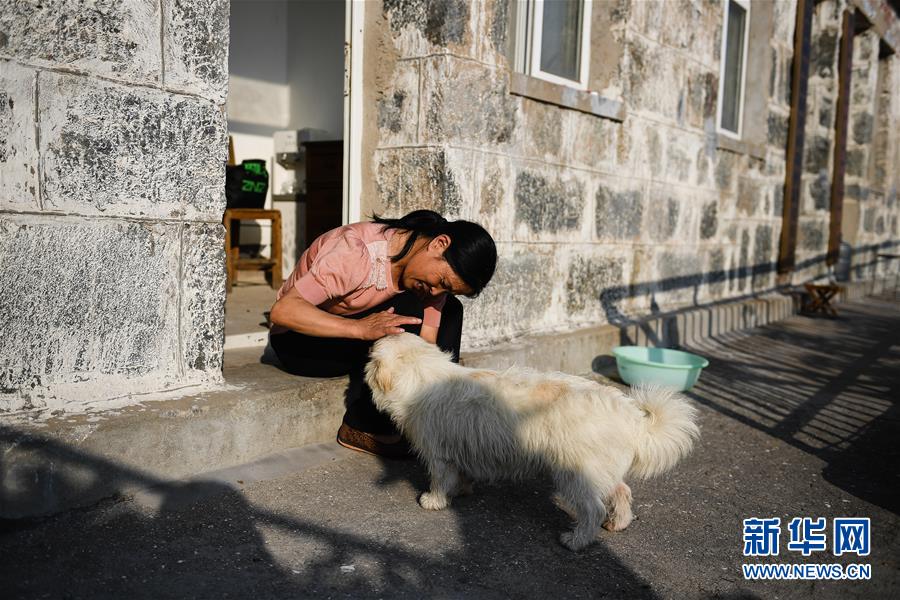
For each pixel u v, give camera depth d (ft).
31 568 6.96
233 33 23.36
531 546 8.30
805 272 33.55
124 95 8.45
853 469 11.49
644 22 18.42
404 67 13.20
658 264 20.71
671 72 19.97
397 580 7.32
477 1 13.21
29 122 7.72
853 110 38.55
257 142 24.68
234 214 20.04
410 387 8.76
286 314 8.84
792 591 7.68
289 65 25.22
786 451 12.25
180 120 9.00
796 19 27.91
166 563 7.30
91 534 7.68
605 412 8.13
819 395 16.16
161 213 8.94
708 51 21.88
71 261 8.20
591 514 8.13
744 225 26.08
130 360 8.87
